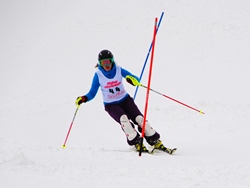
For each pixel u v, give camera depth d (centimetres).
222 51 6038
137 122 2347
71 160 1917
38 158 1958
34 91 6381
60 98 5875
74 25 8388
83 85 6241
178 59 6109
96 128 3616
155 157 2047
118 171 1581
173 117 3622
